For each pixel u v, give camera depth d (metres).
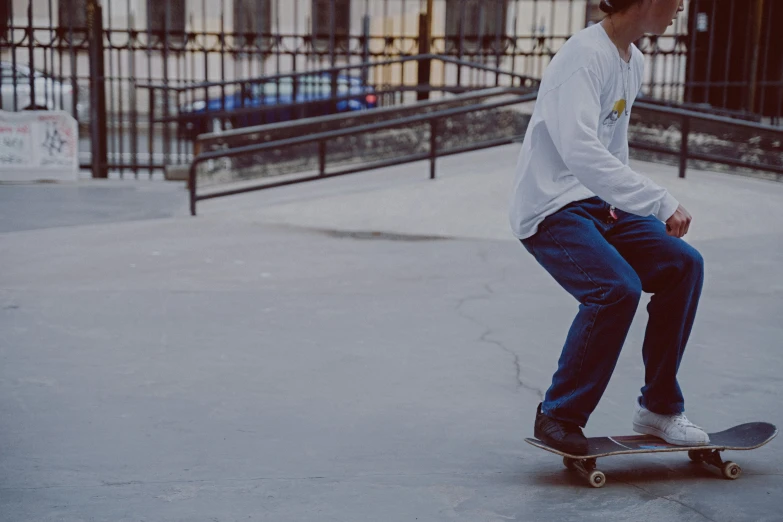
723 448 3.00
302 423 3.52
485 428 3.50
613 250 2.86
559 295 5.73
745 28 12.35
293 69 12.03
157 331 4.79
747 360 4.41
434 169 9.05
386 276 6.21
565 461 3.09
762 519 2.72
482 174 8.96
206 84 11.16
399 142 9.42
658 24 2.84
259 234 7.70
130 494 2.84
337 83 12.02
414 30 19.23
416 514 2.73
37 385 3.90
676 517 2.73
